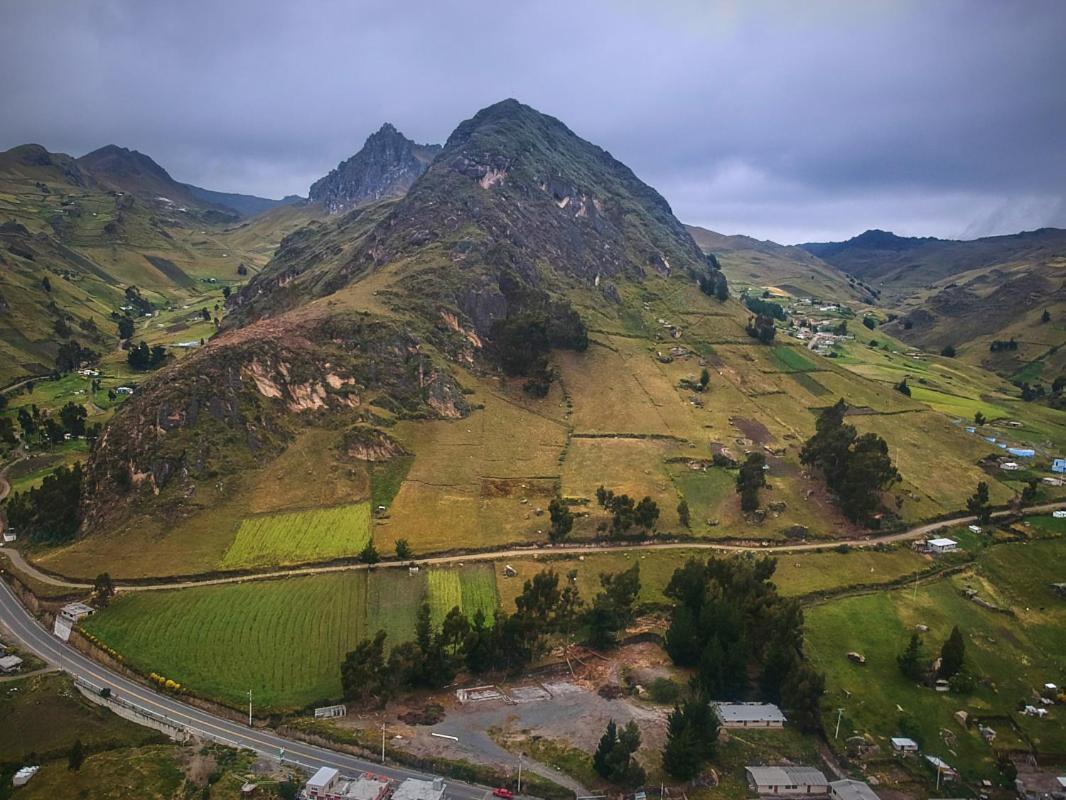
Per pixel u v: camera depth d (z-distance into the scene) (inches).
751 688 4426.7
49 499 5969.5
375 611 4734.3
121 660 4202.8
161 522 5556.1
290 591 4886.8
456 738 3774.6
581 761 3627.0
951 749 3983.8
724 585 4845.0
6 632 4562.0
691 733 3582.7
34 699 3855.8
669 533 5959.6
